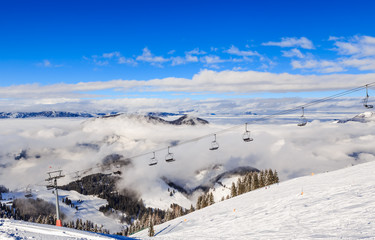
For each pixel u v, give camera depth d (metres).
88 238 11.91
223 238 20.08
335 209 21.11
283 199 32.56
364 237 13.40
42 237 11.01
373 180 27.92
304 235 16.22
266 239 17.23
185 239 20.98
